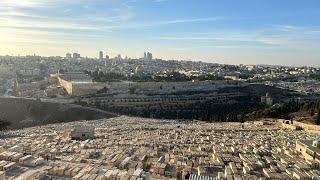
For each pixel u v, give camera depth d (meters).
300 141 117.00
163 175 87.19
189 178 80.81
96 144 123.81
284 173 89.31
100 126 195.25
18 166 84.75
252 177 84.00
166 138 145.12
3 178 74.12
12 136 157.88
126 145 123.94
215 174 88.88
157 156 106.12
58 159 97.50
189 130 174.88
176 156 105.38
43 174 80.44
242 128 183.62
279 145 128.38
